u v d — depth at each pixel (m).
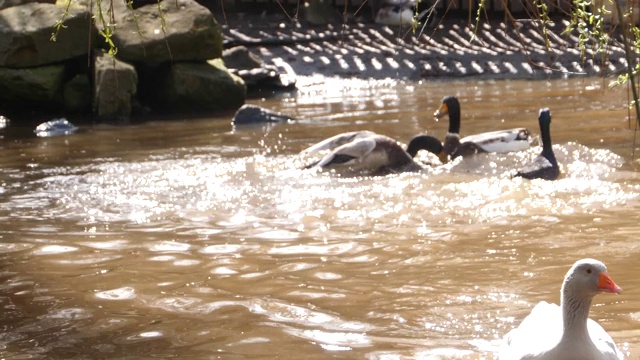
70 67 21.28
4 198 12.61
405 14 29.11
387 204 11.72
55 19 20.31
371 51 26.80
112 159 15.26
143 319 7.89
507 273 8.91
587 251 9.52
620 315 7.71
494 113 18.89
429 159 14.52
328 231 10.59
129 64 20.83
